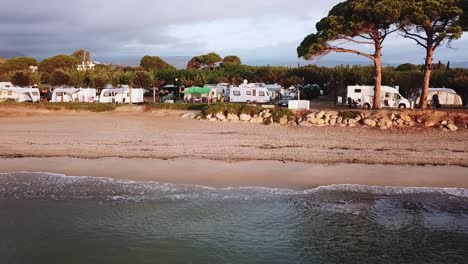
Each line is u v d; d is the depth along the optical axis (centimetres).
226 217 1689
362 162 2389
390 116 3397
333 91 6544
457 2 3338
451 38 3350
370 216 1708
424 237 1538
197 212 1730
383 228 1606
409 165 2330
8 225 1605
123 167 2309
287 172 2209
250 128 3419
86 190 1961
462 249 1453
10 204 1798
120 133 3250
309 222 1653
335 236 1542
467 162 2375
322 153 2577
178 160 2448
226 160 2442
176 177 2136
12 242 1480
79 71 8194
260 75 8088
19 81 7944
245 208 1773
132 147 2752
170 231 1571
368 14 3388
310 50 3569
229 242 1493
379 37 3722
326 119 3519
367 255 1408
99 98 5678
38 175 2170
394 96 4266
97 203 1816
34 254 1402
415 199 1870
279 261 1367
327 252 1427
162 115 4278
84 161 2431
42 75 9162
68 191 1950
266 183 2048
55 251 1423
